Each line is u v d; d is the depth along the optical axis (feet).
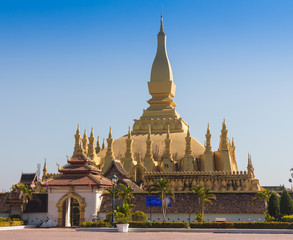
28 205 271.49
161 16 413.18
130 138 339.36
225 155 332.19
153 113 390.63
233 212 256.93
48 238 163.84
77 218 285.02
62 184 258.78
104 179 276.00
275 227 212.64
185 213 260.83
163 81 396.57
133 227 224.12
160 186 249.55
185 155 329.72
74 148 370.32
